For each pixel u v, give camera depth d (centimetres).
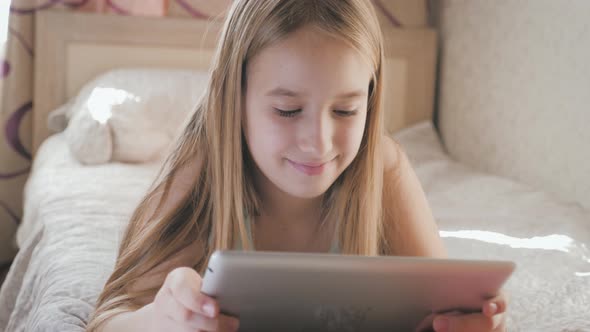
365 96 94
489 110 261
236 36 96
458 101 282
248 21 94
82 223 159
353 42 91
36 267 145
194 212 107
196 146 110
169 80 248
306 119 90
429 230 120
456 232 177
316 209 112
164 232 106
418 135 281
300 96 89
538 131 232
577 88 211
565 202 209
